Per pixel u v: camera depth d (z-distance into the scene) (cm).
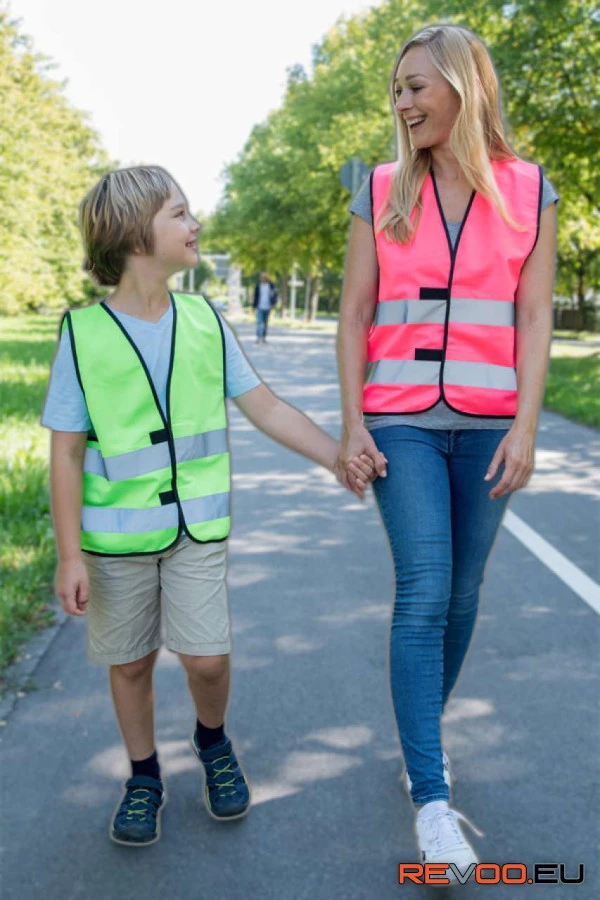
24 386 1489
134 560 288
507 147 293
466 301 289
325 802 325
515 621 508
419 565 279
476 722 387
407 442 289
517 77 2017
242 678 434
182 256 279
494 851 295
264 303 3158
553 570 603
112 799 329
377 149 3197
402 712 278
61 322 284
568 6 1938
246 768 349
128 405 283
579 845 298
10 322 3809
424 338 291
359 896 273
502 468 291
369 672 440
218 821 314
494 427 292
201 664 294
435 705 279
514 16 2017
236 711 399
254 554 645
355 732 379
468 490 297
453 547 304
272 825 311
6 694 418
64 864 290
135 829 298
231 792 316
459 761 354
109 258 279
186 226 279
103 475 287
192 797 330
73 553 283
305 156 3997
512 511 768
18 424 1127
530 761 353
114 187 275
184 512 289
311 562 626
